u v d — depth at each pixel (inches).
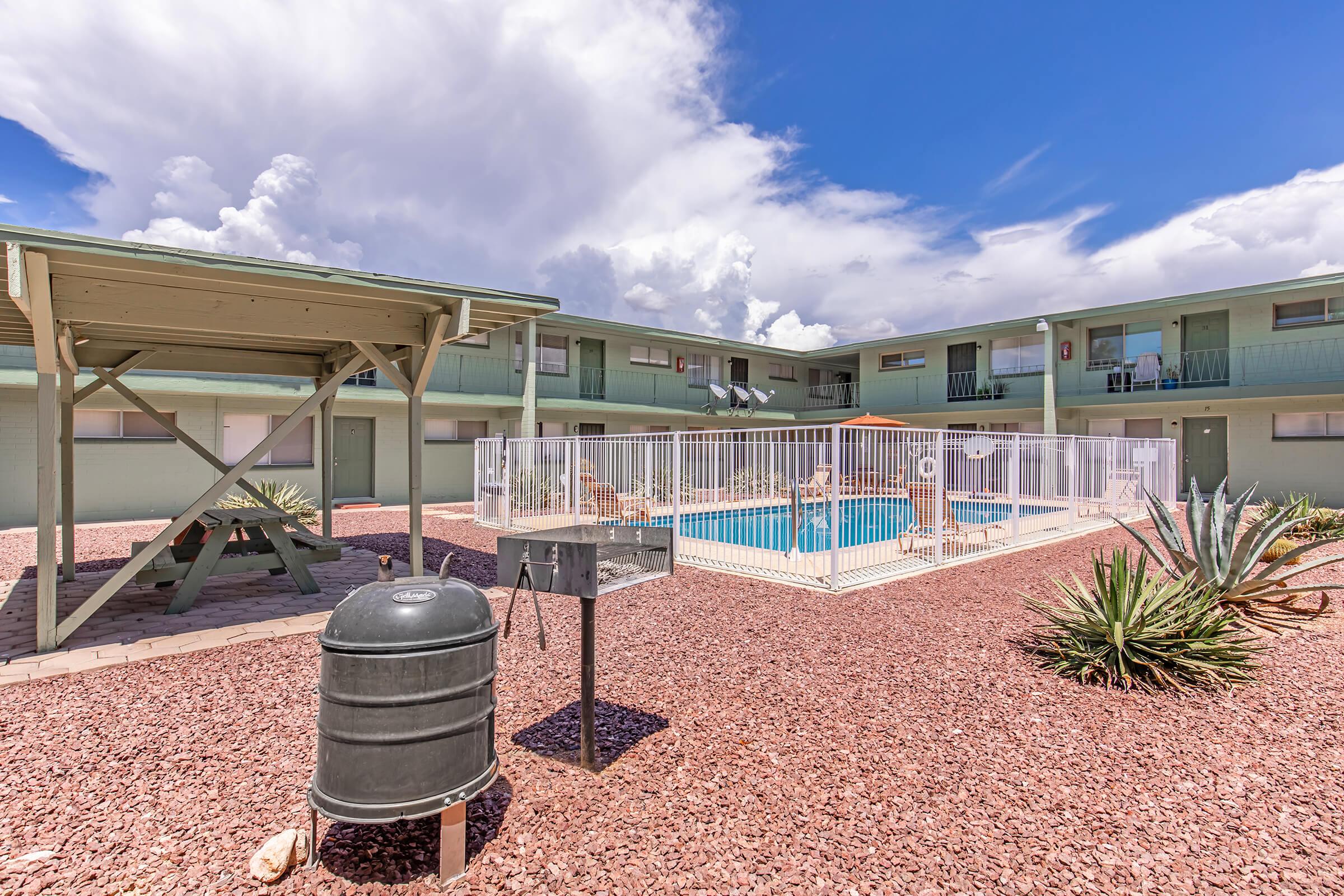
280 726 133.3
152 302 188.5
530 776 112.4
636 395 847.7
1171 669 164.6
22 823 96.8
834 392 1026.7
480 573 299.6
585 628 114.5
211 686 156.2
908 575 300.4
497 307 234.1
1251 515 513.0
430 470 666.8
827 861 89.0
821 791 108.1
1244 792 109.4
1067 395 733.9
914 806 103.9
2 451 460.4
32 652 180.2
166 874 85.1
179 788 107.6
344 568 308.2
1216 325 657.0
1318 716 142.6
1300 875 86.8
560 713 140.4
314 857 87.6
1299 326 605.6
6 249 151.6
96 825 96.3
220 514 273.6
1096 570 184.7
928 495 336.8
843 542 331.6
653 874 86.0
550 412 748.0
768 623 215.8
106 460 493.0
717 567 319.0
